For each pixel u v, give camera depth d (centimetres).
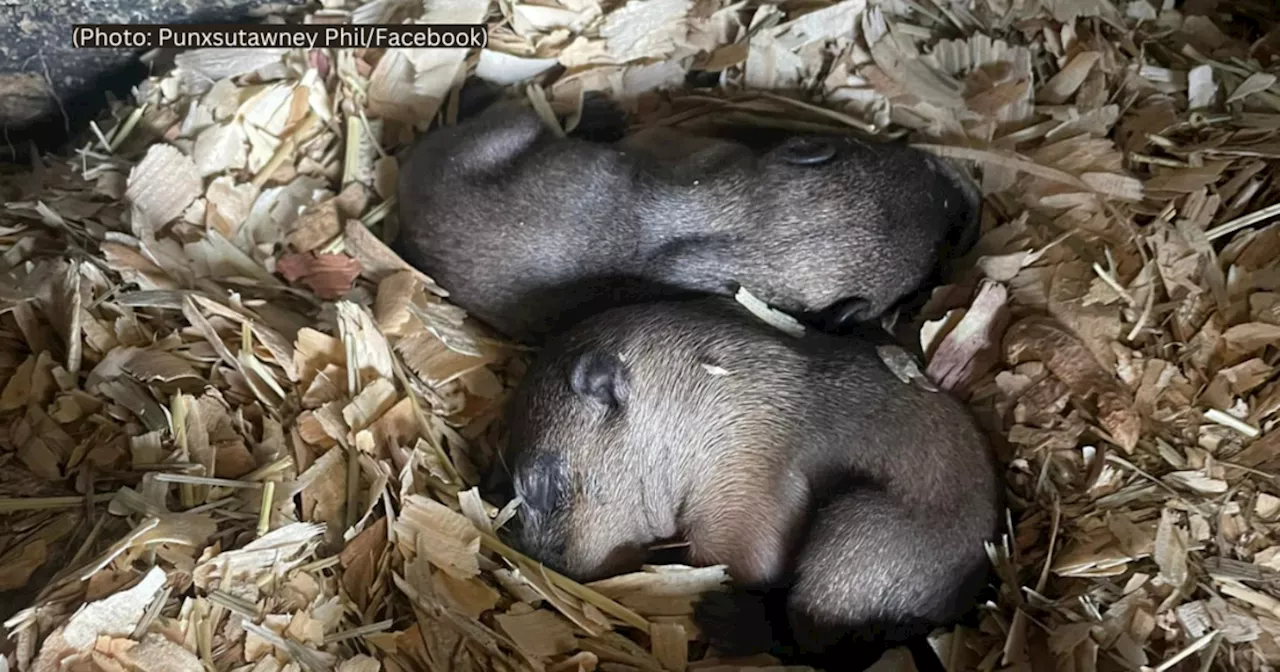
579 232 43
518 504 41
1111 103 45
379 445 40
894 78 46
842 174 43
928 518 39
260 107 45
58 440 39
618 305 43
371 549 39
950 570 39
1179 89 45
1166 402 41
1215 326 41
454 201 43
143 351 40
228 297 42
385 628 38
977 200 45
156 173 43
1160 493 40
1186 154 44
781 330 43
